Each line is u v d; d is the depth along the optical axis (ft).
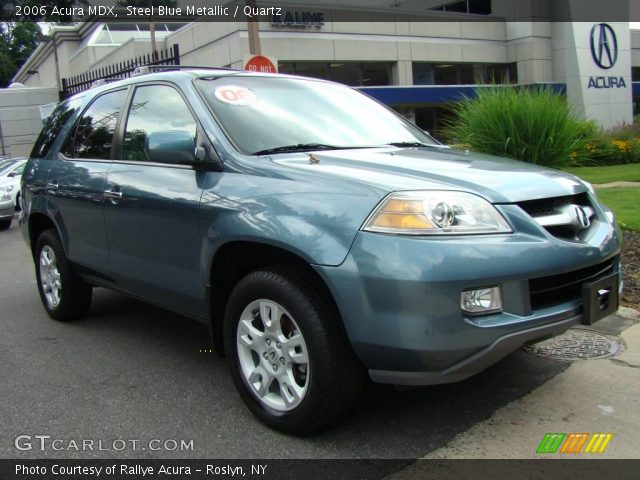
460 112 37.70
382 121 14.44
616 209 27.81
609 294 10.26
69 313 16.80
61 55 134.92
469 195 9.15
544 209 9.82
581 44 107.34
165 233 11.98
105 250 14.10
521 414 10.63
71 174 15.21
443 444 9.73
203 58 84.53
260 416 10.44
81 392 12.24
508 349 8.89
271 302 9.99
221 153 11.14
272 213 9.76
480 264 8.55
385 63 95.50
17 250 31.48
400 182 9.28
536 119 33.58
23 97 117.60
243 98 12.50
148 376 12.98
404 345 8.46
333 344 9.27
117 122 14.28
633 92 124.47
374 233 8.71
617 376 11.93
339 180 9.55
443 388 11.71
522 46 107.55
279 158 10.84
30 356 14.48
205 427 10.57
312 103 13.53
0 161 49.75
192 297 11.68
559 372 12.22
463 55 103.19
